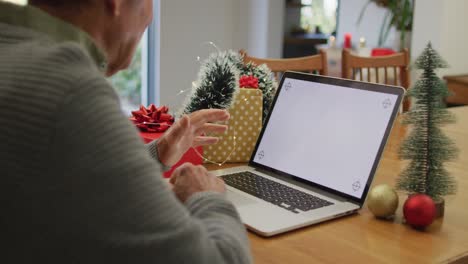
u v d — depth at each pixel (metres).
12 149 0.61
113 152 0.60
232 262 0.70
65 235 0.60
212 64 1.52
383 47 3.94
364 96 1.32
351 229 1.12
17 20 0.69
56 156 0.60
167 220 0.61
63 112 0.60
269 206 1.20
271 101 1.61
